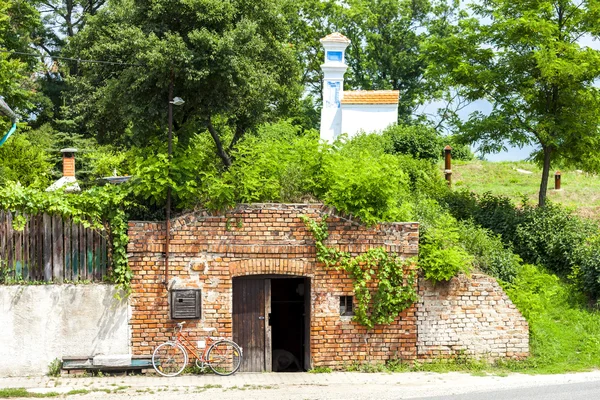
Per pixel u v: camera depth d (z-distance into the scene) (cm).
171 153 1546
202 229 1525
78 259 1490
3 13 2777
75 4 4562
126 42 1742
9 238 1462
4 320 1452
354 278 1576
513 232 2156
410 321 1597
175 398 1302
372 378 1496
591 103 2211
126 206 1527
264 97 1919
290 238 1555
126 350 1495
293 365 1803
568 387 1414
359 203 1560
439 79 2603
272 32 2028
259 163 1627
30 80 3984
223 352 1527
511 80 2272
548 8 2200
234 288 1567
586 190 2875
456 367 1594
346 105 2981
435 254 1602
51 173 2866
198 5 1644
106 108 1927
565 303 1898
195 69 1608
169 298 1510
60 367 1469
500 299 1633
